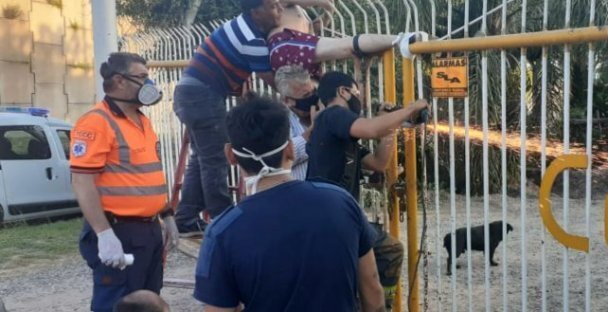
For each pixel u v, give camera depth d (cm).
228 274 250
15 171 1053
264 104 260
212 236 253
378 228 430
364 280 277
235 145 257
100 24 743
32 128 1097
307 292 247
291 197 254
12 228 1046
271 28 476
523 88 414
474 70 912
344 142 393
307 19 503
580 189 1101
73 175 387
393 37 449
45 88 1725
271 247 246
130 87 400
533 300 604
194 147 520
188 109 494
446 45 430
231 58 484
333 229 253
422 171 459
